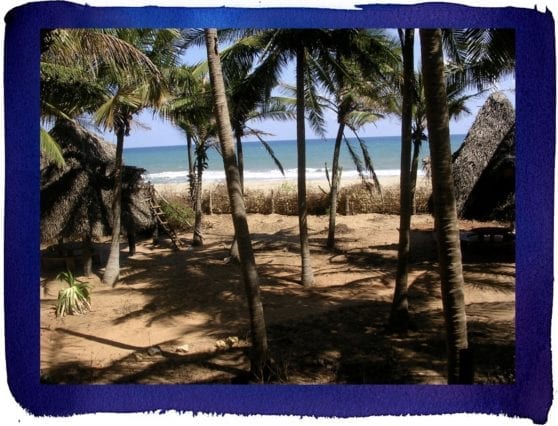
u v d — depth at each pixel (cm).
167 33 1029
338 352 654
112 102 922
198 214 1584
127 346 703
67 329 785
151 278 1156
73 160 1111
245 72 1058
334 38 941
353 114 1412
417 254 1328
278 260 1352
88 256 1159
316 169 4100
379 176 3316
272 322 798
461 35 761
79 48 642
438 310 841
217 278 1138
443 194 435
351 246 1495
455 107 1235
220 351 672
